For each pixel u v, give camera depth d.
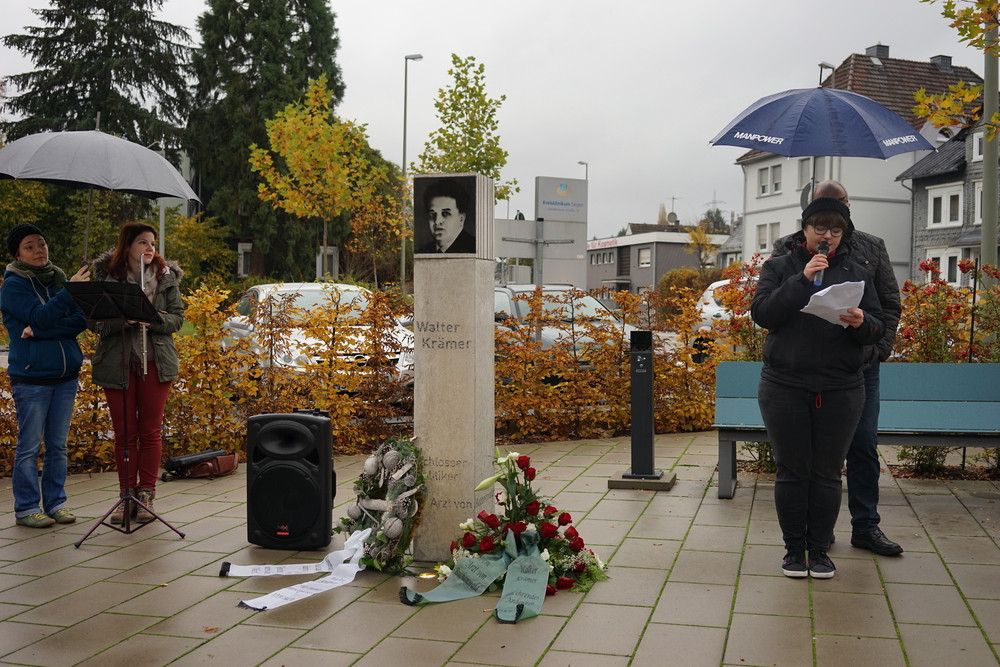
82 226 38.06
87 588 4.98
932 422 6.77
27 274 6.34
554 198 12.45
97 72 45.47
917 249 44.31
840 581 4.87
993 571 4.97
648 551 5.53
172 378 6.43
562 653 3.98
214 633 4.28
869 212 46.97
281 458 5.65
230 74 45.28
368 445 9.27
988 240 10.15
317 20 47.69
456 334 5.23
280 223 45.47
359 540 5.26
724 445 6.91
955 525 5.95
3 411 8.15
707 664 3.82
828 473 4.89
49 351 6.30
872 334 4.70
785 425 4.86
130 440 6.41
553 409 9.70
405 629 4.30
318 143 26.75
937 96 6.79
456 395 5.25
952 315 7.91
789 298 4.71
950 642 3.99
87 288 5.77
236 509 6.84
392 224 32.47
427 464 5.31
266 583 5.06
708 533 5.92
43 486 6.48
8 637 4.25
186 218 42.12
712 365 10.05
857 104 6.74
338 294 9.48
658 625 4.29
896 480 7.38
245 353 8.95
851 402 4.81
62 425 6.47
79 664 3.92
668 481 7.23
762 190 51.75
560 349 9.91
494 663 3.88
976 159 40.31
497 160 25.59
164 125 45.31
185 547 5.80
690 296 10.18
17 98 46.22
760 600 4.60
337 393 9.15
